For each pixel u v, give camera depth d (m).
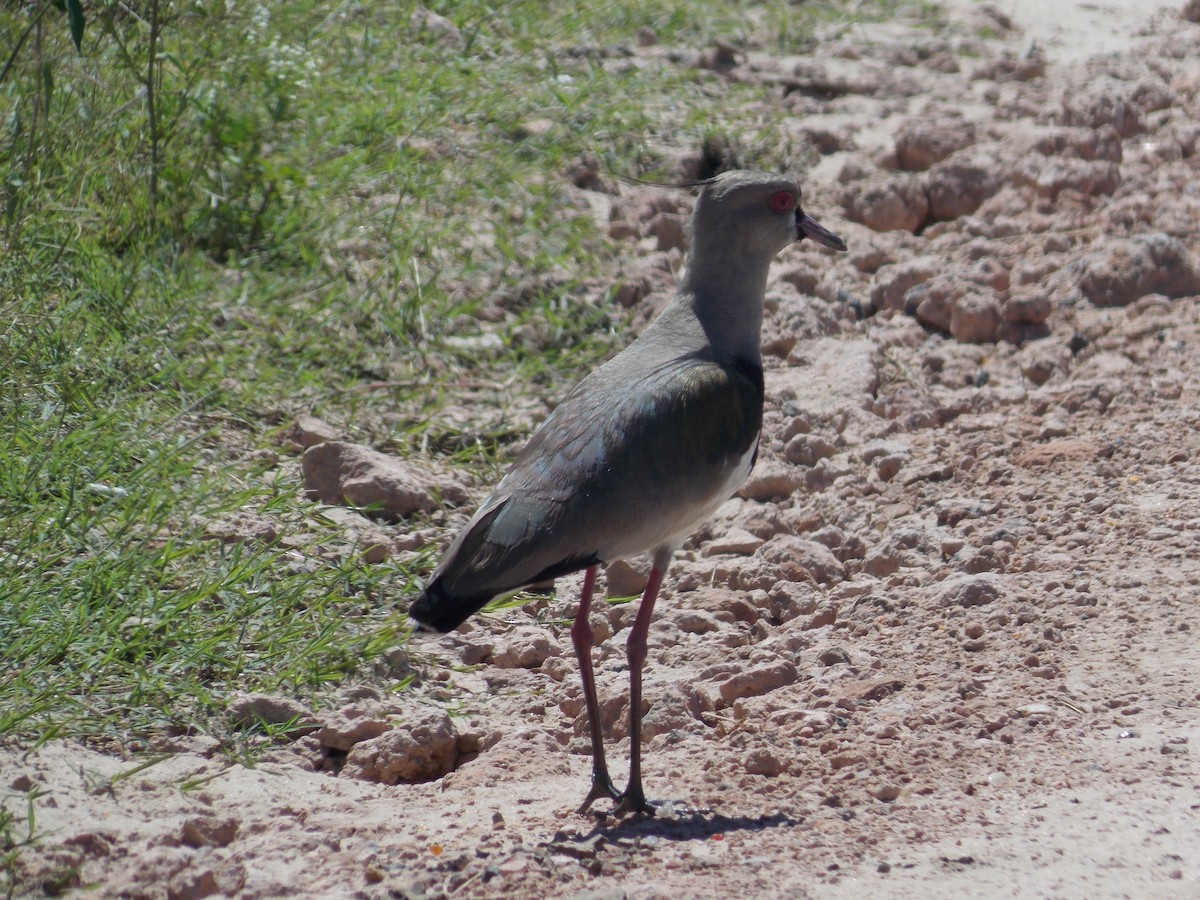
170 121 15.50
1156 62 22.31
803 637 10.69
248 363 14.00
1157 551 11.42
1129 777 8.59
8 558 10.18
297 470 12.66
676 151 19.56
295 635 10.13
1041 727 9.18
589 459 8.54
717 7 24.88
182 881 7.39
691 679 10.17
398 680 10.15
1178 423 13.55
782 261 17.30
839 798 8.49
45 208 13.84
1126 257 16.28
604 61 21.98
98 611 9.81
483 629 11.06
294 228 16.14
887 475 13.31
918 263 16.62
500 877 7.56
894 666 10.10
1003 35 24.78
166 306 14.09
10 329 12.44
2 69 14.20
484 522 8.45
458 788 8.89
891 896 7.45
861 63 23.30
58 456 11.16
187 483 11.85
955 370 15.18
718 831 8.19
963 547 11.78
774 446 13.86
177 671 9.70
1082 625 10.48
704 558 12.27
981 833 8.08
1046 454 13.23
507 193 17.59
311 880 7.62
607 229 17.81
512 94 19.89
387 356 14.93
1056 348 15.26
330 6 19.44
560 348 15.52
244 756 9.06
